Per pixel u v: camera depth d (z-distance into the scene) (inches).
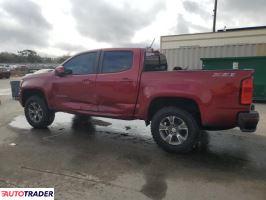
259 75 427.5
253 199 124.5
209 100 166.4
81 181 140.1
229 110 164.1
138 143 208.4
